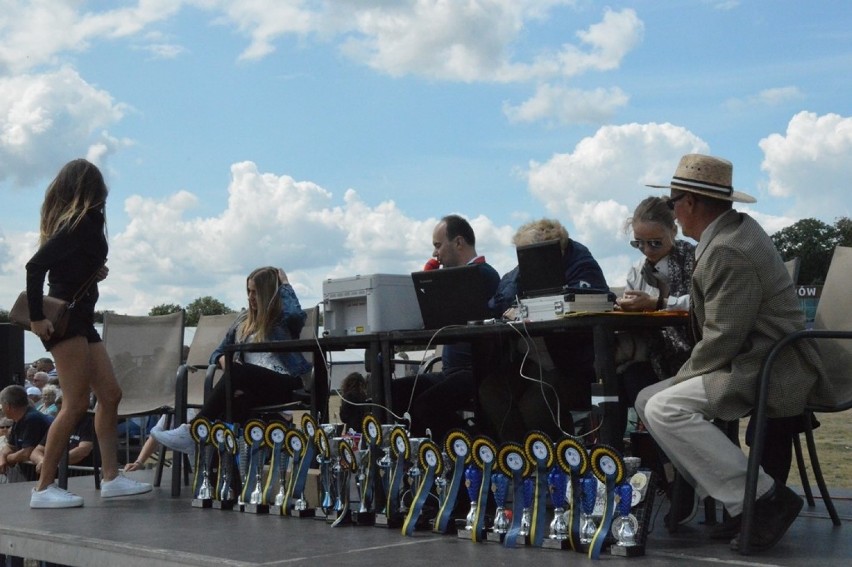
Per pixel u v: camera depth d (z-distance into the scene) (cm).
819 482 330
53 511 418
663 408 286
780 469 312
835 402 294
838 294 328
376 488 352
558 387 368
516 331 320
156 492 487
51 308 419
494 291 429
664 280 386
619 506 279
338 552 295
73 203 427
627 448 372
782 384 281
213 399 452
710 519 337
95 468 516
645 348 364
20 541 365
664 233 380
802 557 267
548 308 320
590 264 396
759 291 281
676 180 306
